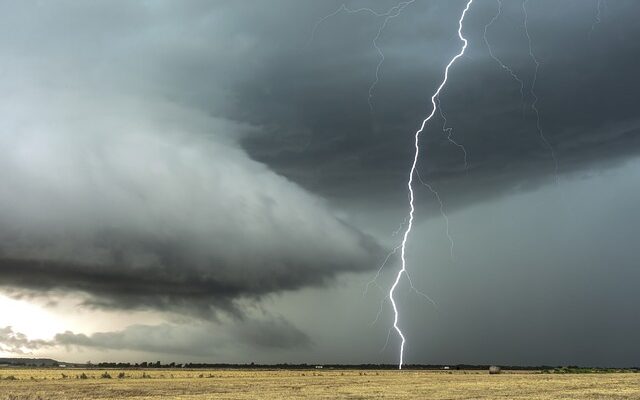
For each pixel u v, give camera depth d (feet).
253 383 178.19
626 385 158.71
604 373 300.20
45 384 166.20
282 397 116.57
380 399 111.45
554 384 164.96
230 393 129.80
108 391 136.26
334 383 177.99
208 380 201.67
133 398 114.11
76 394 126.41
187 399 111.86
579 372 324.39
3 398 113.09
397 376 253.24
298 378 225.97
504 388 145.48
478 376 246.27
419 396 118.93
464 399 110.83
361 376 255.70
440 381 190.39
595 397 114.73
